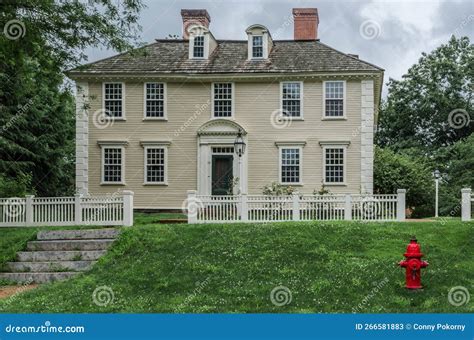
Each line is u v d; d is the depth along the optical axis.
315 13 37.53
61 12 24.77
